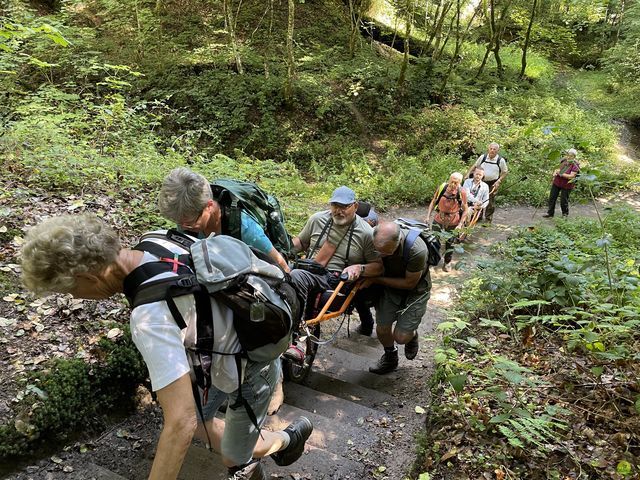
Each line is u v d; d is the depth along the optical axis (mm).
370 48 17844
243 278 1876
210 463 2910
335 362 4723
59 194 5508
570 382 3396
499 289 4711
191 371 1880
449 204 7184
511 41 24016
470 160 13898
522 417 2977
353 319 5863
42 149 6441
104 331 3555
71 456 2826
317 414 3676
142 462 2910
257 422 2209
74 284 1646
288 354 3541
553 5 23266
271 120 13477
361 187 11984
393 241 3818
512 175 13141
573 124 17062
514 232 9266
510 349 4035
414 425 3635
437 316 5906
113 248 1708
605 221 9273
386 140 14492
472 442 3031
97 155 6988
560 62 25922
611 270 4871
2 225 4523
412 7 17359
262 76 14500
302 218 8203
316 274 3332
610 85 22391
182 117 12867
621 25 23844
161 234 1973
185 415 1612
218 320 1860
